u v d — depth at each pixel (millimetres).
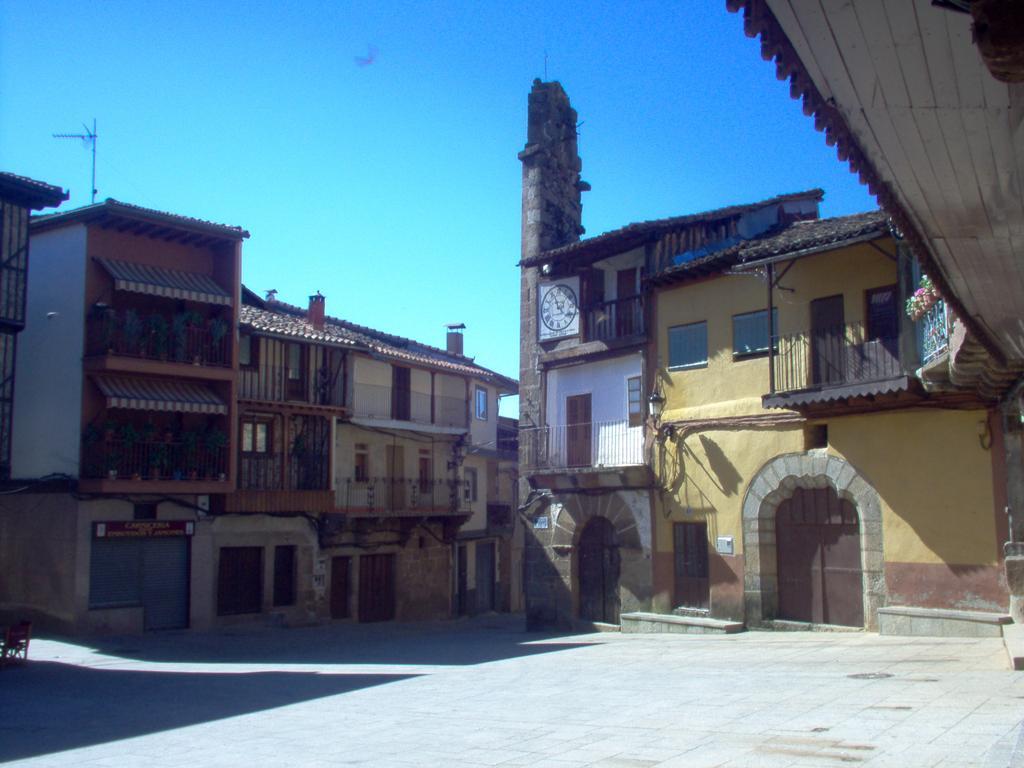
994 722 8461
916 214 6930
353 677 15977
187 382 27172
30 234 26906
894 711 9305
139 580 25953
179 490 26000
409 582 35094
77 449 24750
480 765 8016
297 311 36844
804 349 18672
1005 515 15672
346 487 32719
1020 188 6406
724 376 20750
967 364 12953
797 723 9023
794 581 19281
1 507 26328
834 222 20297
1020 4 3551
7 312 23688
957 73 4988
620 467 22109
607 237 22891
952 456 16453
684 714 9945
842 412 17984
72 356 25422
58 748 10227
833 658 14125
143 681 16469
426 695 12945
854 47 4914
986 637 15250
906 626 16547
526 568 25156
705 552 20938
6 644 18969
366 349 32938
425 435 36688
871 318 17891
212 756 9242
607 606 23250
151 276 26438
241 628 28078
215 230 27656
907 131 5660
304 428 31109
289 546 30438
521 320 26203
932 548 16594
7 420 24219
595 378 24078
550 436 24828
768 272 18719
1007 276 8297
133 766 8914
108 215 25516
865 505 17719
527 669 15648
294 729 10672
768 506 19656
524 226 26328
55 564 24984
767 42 5266
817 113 5859
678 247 22875
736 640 18031
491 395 41875
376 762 8422
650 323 22641
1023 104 5246
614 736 8969
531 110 26844
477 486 40562
